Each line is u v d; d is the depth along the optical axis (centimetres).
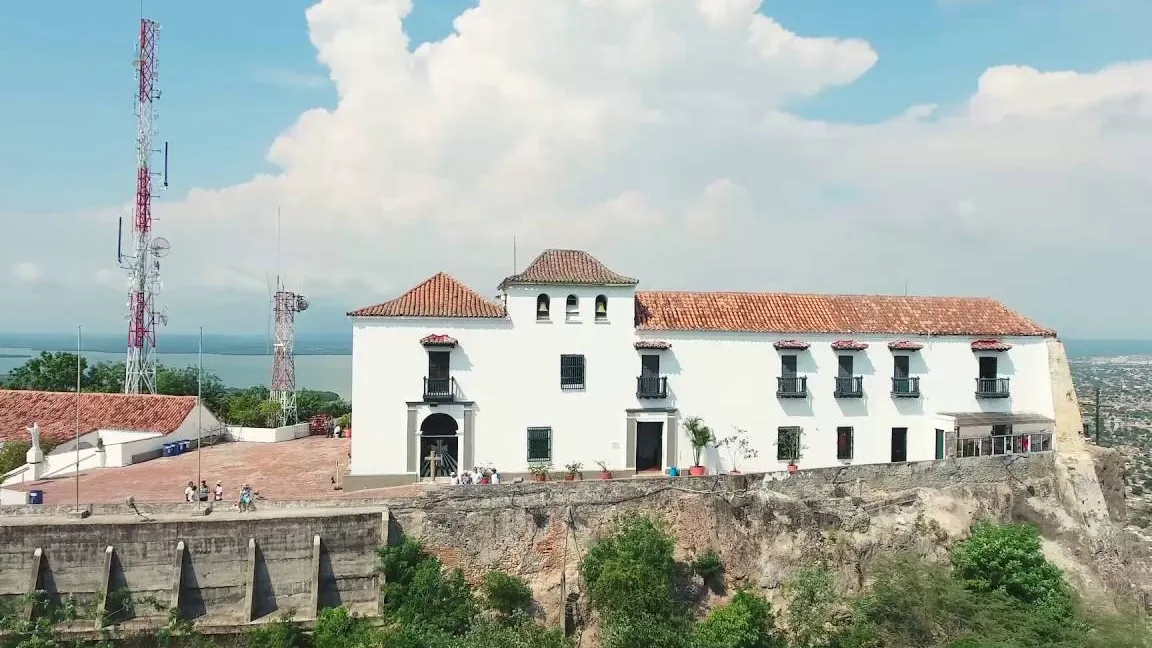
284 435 4394
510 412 3216
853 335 3556
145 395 4041
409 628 2319
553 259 3409
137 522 2362
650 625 2464
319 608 2459
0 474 3275
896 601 2689
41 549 2294
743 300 3675
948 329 3694
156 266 4734
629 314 3334
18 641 2164
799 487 3166
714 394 3412
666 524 2900
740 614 2544
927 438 3647
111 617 2294
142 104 4641
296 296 4959
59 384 5219
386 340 3102
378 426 3089
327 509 2612
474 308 3228
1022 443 3697
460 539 2692
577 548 2802
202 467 3484
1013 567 2886
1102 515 3709
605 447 3300
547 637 2453
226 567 2411
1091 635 2630
